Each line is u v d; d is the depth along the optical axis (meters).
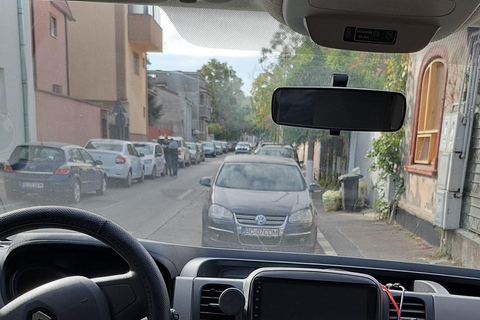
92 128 9.73
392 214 5.10
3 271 1.69
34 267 1.78
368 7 1.41
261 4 1.71
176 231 4.08
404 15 1.46
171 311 1.28
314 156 5.10
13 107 5.02
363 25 1.56
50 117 7.47
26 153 5.25
